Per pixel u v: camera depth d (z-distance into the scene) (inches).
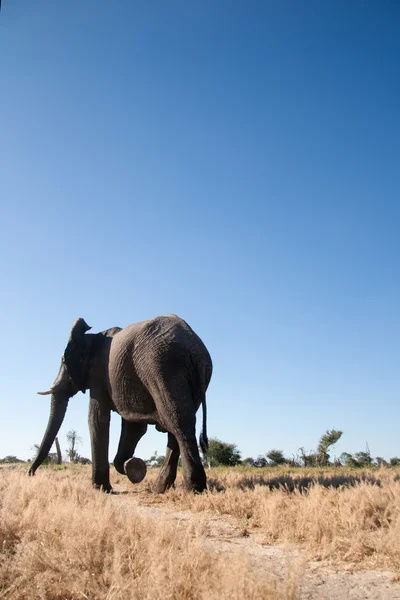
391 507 329.1
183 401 494.0
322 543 275.0
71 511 288.2
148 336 528.7
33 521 281.7
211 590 184.2
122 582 196.1
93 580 207.3
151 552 224.8
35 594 197.8
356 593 212.1
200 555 219.9
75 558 223.9
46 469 856.9
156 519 301.4
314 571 240.8
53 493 410.6
